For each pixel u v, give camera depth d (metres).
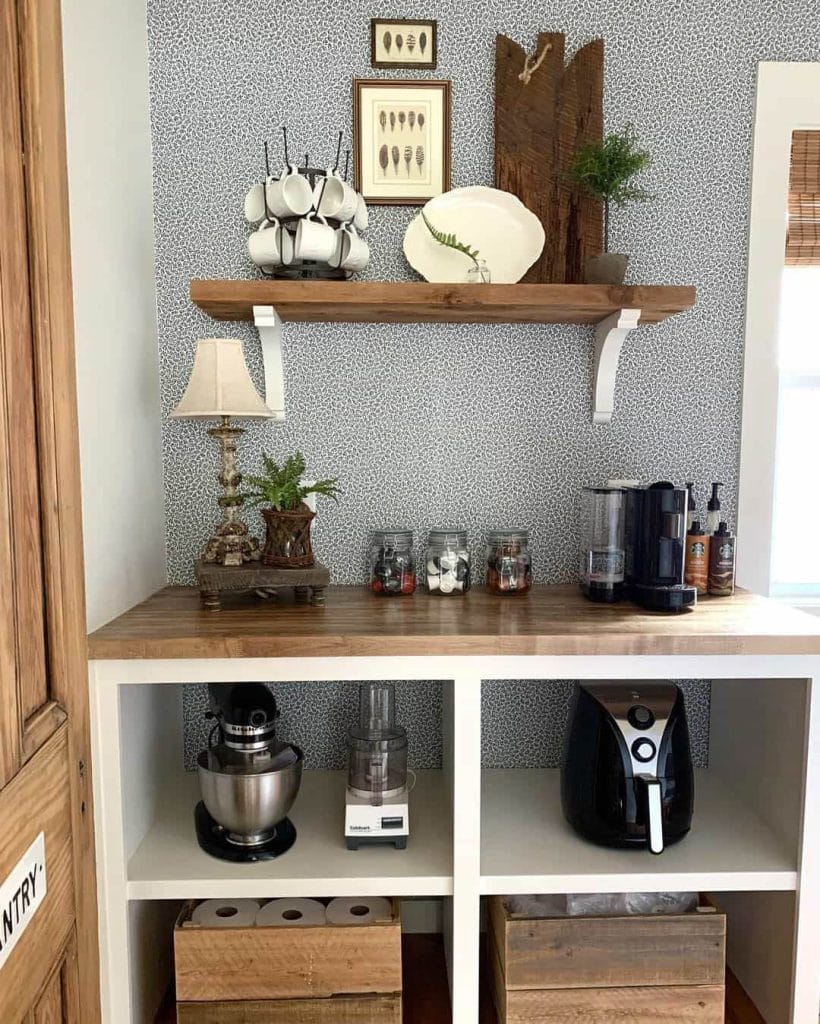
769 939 1.55
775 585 1.98
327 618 1.47
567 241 1.75
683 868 1.42
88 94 1.34
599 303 1.54
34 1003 0.76
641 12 1.74
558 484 1.83
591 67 1.72
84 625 0.93
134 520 1.58
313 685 1.84
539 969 1.43
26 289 0.78
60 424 0.85
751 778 1.65
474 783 1.37
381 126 1.74
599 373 1.75
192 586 1.79
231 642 1.31
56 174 0.84
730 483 1.84
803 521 1.98
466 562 1.70
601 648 1.34
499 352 1.80
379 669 1.35
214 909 1.49
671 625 1.42
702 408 1.82
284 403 1.78
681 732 1.51
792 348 1.92
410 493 1.82
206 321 1.76
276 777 1.43
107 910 1.36
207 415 1.50
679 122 1.76
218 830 1.49
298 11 1.71
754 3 1.74
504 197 1.69
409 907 1.85
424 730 1.85
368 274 1.77
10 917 0.70
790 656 1.39
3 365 0.72
